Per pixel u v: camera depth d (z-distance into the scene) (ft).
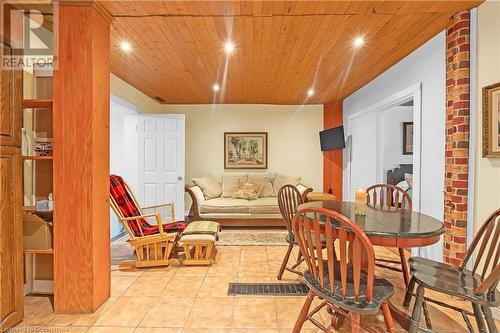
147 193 16.25
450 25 8.28
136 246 9.84
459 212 7.80
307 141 19.49
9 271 6.09
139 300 7.58
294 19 8.04
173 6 7.27
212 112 19.47
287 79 13.71
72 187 6.72
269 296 7.83
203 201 16.66
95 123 6.86
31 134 7.85
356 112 15.88
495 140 6.88
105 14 7.27
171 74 12.95
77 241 6.76
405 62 10.92
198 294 7.95
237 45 9.82
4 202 5.97
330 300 4.84
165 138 16.34
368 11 7.60
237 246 12.55
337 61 11.33
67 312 6.81
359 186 16.21
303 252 5.54
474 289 5.06
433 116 9.30
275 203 16.21
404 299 7.06
